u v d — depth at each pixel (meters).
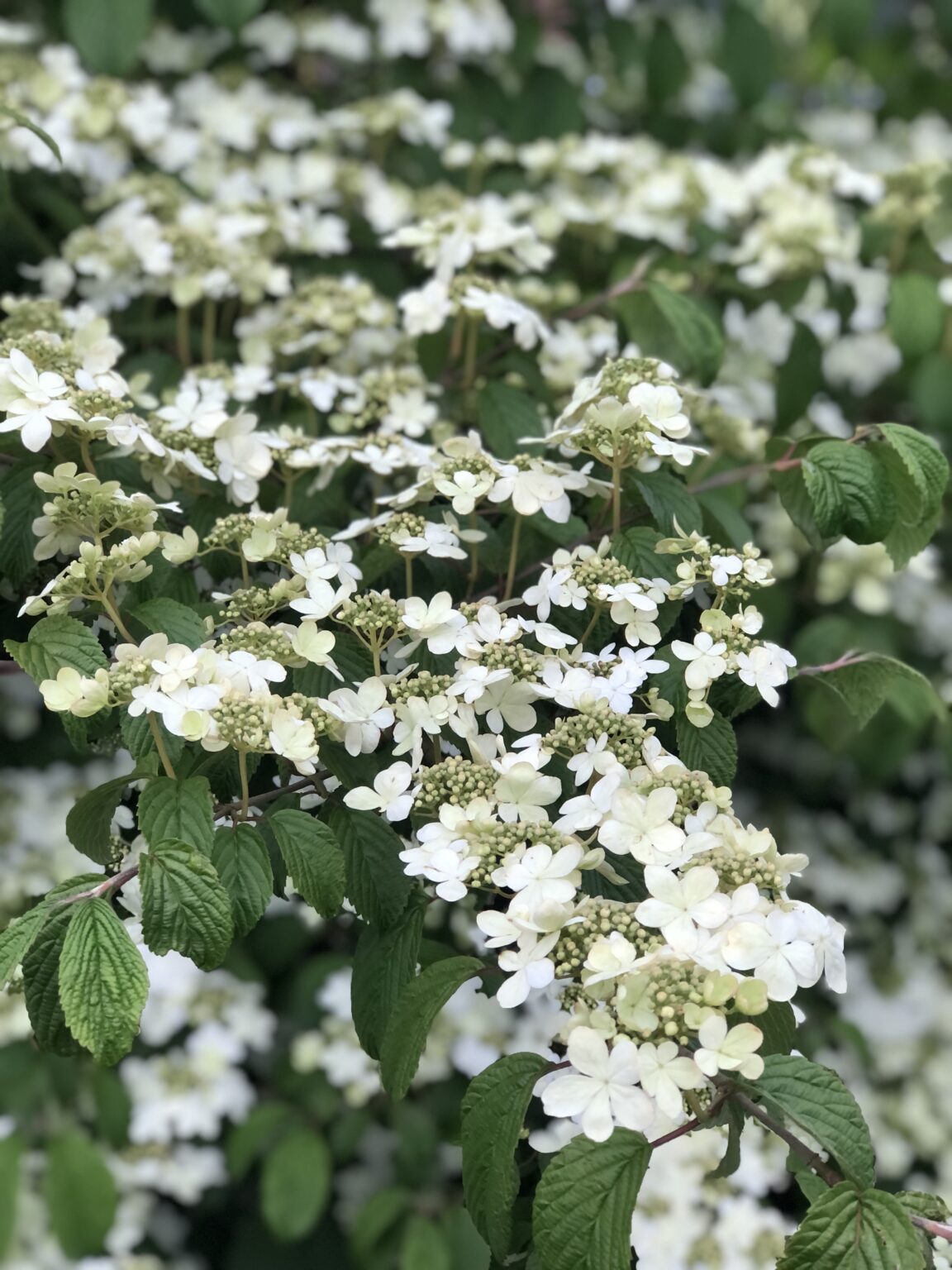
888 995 1.12
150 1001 0.98
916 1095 1.08
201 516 0.67
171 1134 1.01
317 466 0.70
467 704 0.55
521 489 0.60
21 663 0.53
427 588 0.68
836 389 1.12
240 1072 0.98
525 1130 0.53
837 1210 0.44
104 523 0.58
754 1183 0.84
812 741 1.09
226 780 0.57
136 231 0.88
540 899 0.48
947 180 0.99
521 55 1.19
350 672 0.59
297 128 1.09
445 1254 0.92
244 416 0.67
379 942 0.56
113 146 1.00
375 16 1.16
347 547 0.61
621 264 0.99
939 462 0.62
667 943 0.46
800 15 1.46
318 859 0.51
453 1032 0.93
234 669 0.52
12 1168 0.89
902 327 0.95
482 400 0.75
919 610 1.07
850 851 1.13
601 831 0.49
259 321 0.89
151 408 0.74
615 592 0.56
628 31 1.25
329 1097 0.99
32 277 0.92
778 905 0.49
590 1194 0.43
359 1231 0.93
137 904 0.57
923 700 0.92
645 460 0.61
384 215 1.01
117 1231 0.98
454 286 0.76
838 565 1.02
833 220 1.01
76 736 0.54
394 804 0.52
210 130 1.07
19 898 0.92
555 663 0.56
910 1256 0.43
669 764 0.52
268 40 1.16
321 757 0.56
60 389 0.57
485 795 0.52
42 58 1.00
